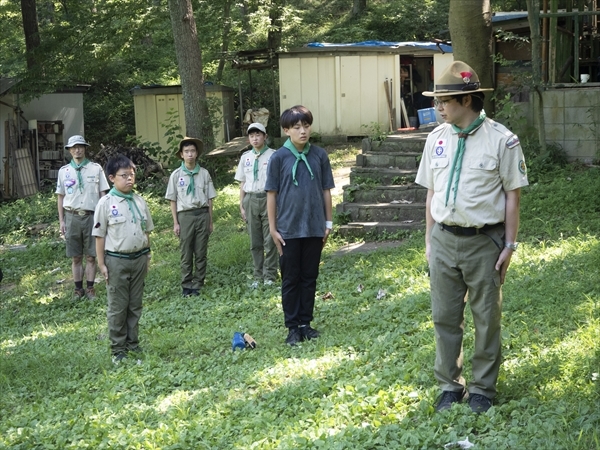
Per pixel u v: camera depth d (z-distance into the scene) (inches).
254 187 373.1
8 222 656.4
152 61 1171.9
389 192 470.3
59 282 468.1
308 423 189.3
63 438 200.7
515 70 540.1
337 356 243.8
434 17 1220.5
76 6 939.3
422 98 860.6
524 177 171.2
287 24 970.7
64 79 799.7
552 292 271.6
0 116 817.5
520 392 188.5
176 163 726.5
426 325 258.8
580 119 493.4
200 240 383.6
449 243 176.4
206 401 220.4
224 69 1102.4
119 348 281.7
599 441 152.6
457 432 168.6
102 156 759.7
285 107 831.7
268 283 375.9
